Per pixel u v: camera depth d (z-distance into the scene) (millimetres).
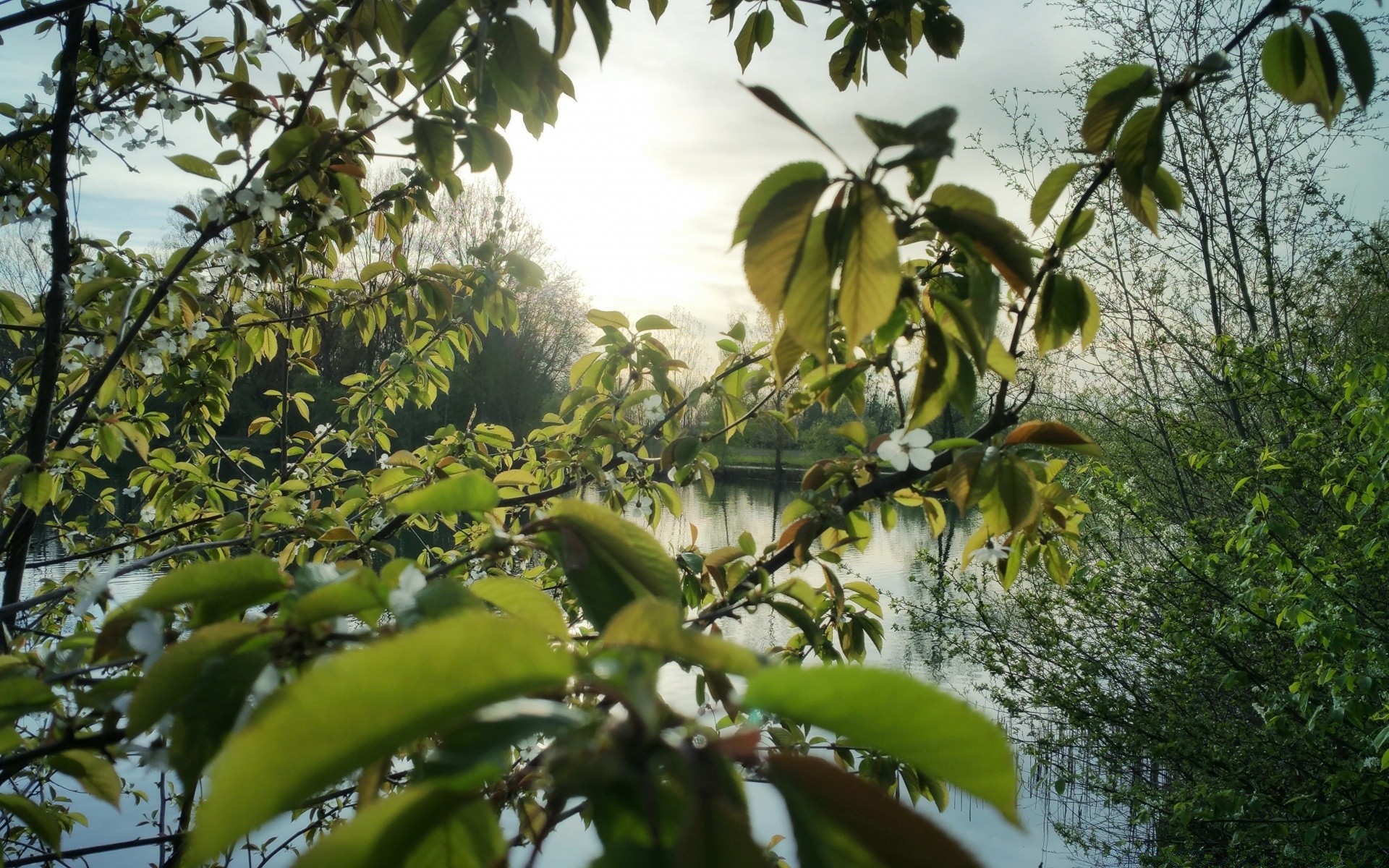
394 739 377
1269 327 8102
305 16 2146
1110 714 6445
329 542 2260
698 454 2756
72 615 2729
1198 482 8469
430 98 2453
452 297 3240
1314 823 5133
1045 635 6875
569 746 424
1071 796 7285
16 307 2539
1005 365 1195
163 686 610
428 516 2822
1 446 2781
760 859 371
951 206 971
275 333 3330
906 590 9898
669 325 2930
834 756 1911
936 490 1704
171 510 3121
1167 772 6902
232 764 346
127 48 2531
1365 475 4566
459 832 478
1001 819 384
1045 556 2002
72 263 2488
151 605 721
